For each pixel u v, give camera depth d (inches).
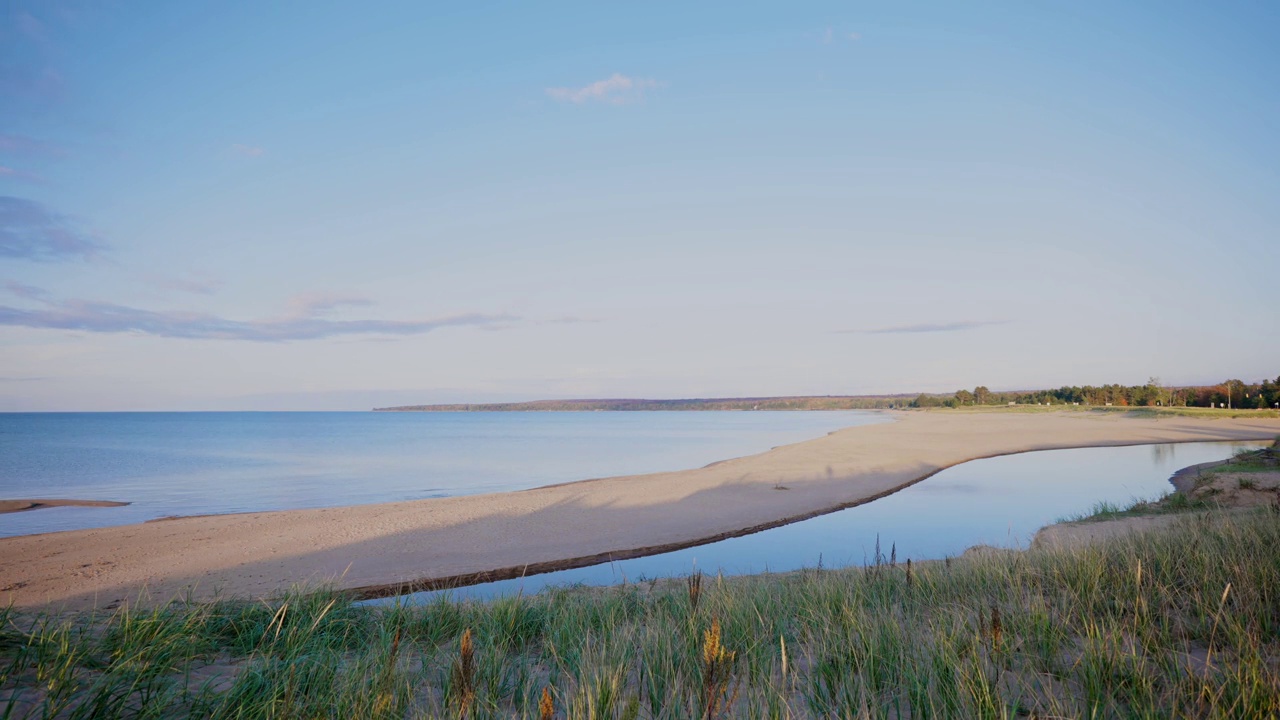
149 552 576.1
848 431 2477.9
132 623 193.5
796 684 163.8
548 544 611.5
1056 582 247.9
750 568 519.8
